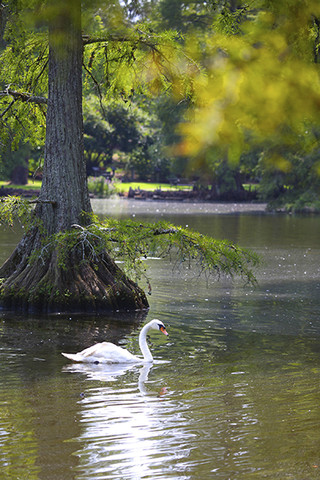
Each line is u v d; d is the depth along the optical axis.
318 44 3.81
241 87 3.42
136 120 94.31
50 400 9.24
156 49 15.17
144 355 11.91
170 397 9.43
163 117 49.72
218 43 3.66
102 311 17.00
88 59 20.88
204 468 6.70
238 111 3.41
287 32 3.69
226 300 18.95
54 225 17.70
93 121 90.88
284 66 3.45
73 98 17.95
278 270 25.38
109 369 11.20
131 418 8.41
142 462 6.90
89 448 7.31
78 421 8.29
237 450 7.24
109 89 19.84
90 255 17.55
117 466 6.78
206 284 21.89
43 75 21.03
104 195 87.81
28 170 92.50
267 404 9.08
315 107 3.37
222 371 11.09
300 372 11.02
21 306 17.11
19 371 10.98
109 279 17.52
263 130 3.42
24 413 8.64
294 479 6.40
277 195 66.50
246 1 4.59
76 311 16.91
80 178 18.02
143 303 17.66
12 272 17.83
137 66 16.94
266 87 3.39
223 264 16.77
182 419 8.38
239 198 84.31
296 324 15.52
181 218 52.56
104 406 8.97
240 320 16.02
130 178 104.38
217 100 3.46
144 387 10.00
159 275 23.67
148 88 15.82
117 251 16.84
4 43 18.52
